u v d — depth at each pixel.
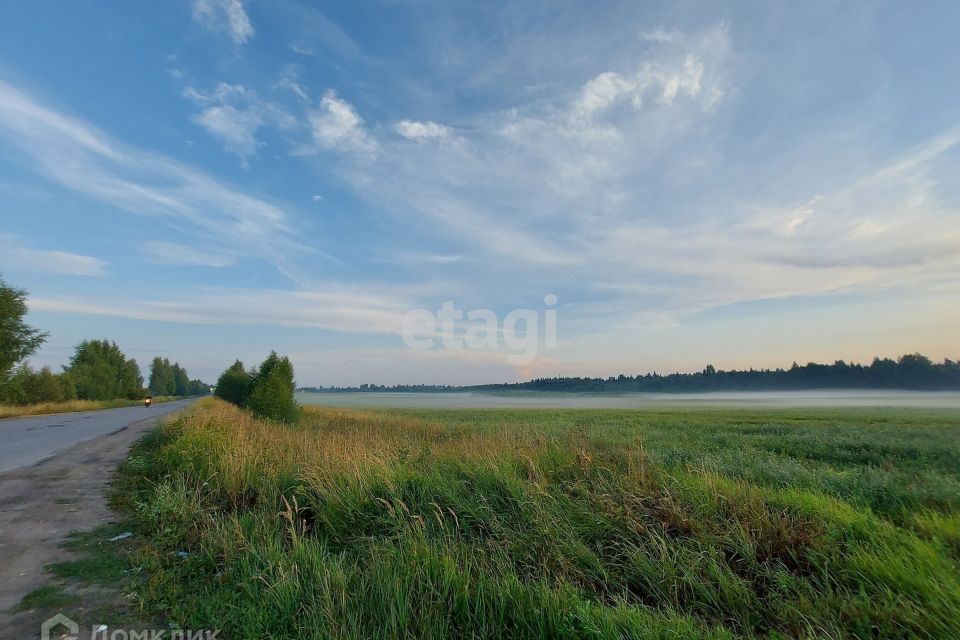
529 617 4.11
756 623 4.37
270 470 8.92
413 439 15.61
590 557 5.36
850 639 3.96
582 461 8.23
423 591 4.50
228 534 5.99
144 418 30.75
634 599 4.86
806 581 4.77
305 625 3.97
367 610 4.23
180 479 8.52
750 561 5.18
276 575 4.88
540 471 8.04
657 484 7.08
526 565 5.29
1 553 5.54
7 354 35.78
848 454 13.80
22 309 36.75
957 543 5.47
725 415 37.81
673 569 4.96
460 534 6.36
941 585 4.36
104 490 8.89
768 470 9.68
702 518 6.07
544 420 32.34
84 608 4.25
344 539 6.41
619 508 6.18
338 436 13.90
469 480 8.02
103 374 71.44
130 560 5.39
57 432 20.22
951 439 16.58
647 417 35.78
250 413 26.88
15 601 4.34
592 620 3.95
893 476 9.18
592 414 42.03
